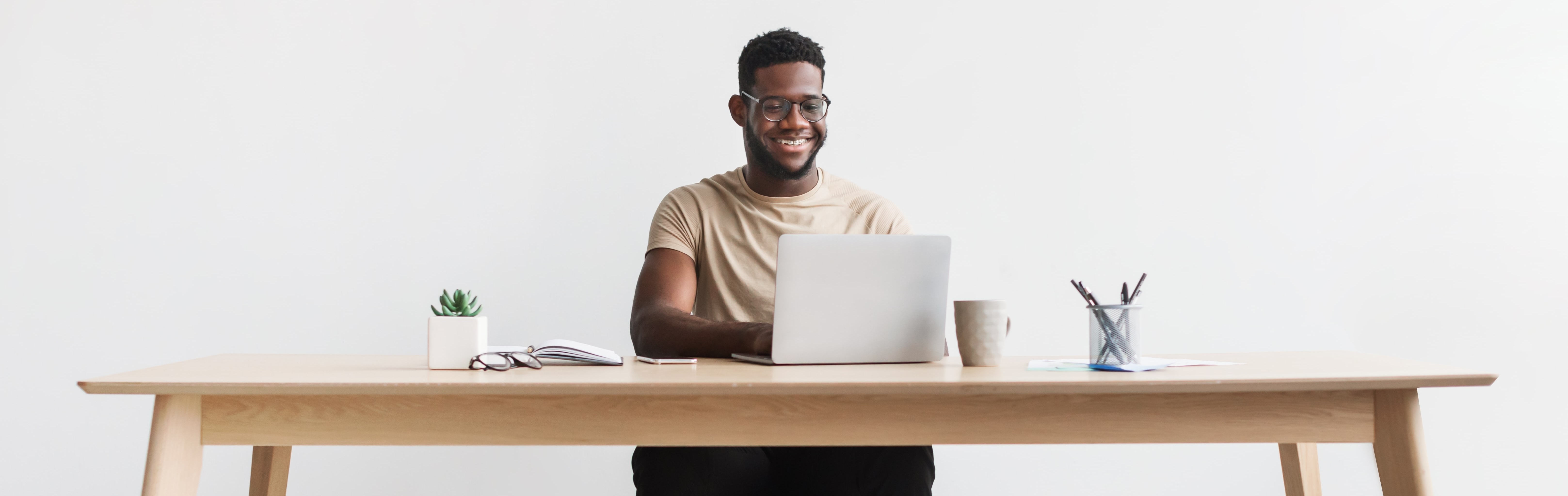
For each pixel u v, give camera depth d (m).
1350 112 2.50
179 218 2.41
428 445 1.12
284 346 2.41
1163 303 2.49
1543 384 2.45
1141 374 1.16
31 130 2.40
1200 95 2.51
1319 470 2.13
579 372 1.24
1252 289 2.50
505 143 2.46
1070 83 2.51
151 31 2.43
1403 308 2.48
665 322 1.66
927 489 1.43
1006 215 2.50
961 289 2.49
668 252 1.91
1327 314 2.49
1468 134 2.48
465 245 2.45
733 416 1.13
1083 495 2.51
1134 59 2.52
